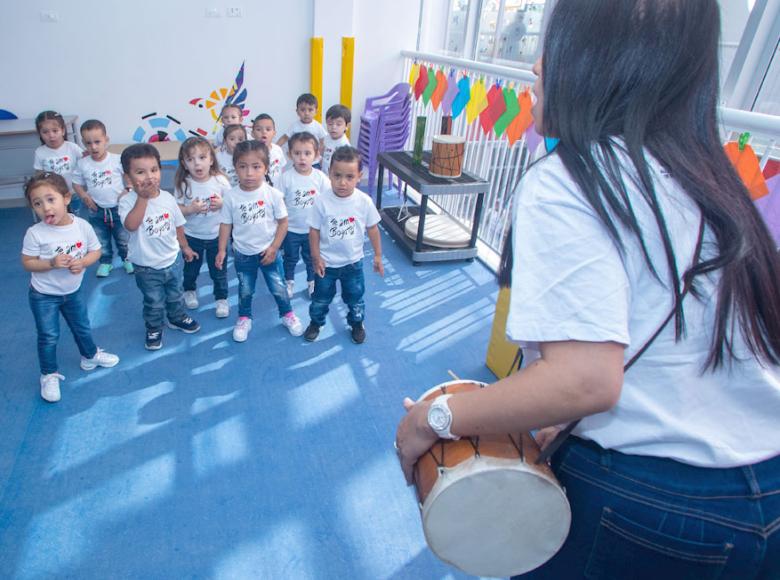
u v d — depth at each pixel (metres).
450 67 4.25
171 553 1.63
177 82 4.56
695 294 0.66
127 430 2.09
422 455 0.87
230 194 2.56
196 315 2.95
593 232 0.62
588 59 0.66
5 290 3.05
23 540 1.64
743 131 1.84
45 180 2.04
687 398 0.71
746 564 0.71
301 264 3.68
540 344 0.64
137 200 2.36
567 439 0.81
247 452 2.02
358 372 2.53
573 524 0.80
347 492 1.88
